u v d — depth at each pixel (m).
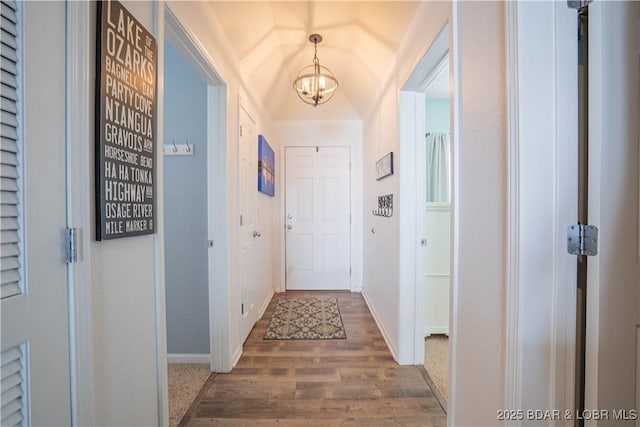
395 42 2.14
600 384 0.84
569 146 0.89
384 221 2.62
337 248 4.09
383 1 1.85
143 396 1.10
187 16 1.41
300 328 2.78
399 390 1.82
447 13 1.33
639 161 0.84
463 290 1.23
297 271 4.09
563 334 0.89
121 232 0.94
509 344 0.92
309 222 4.08
